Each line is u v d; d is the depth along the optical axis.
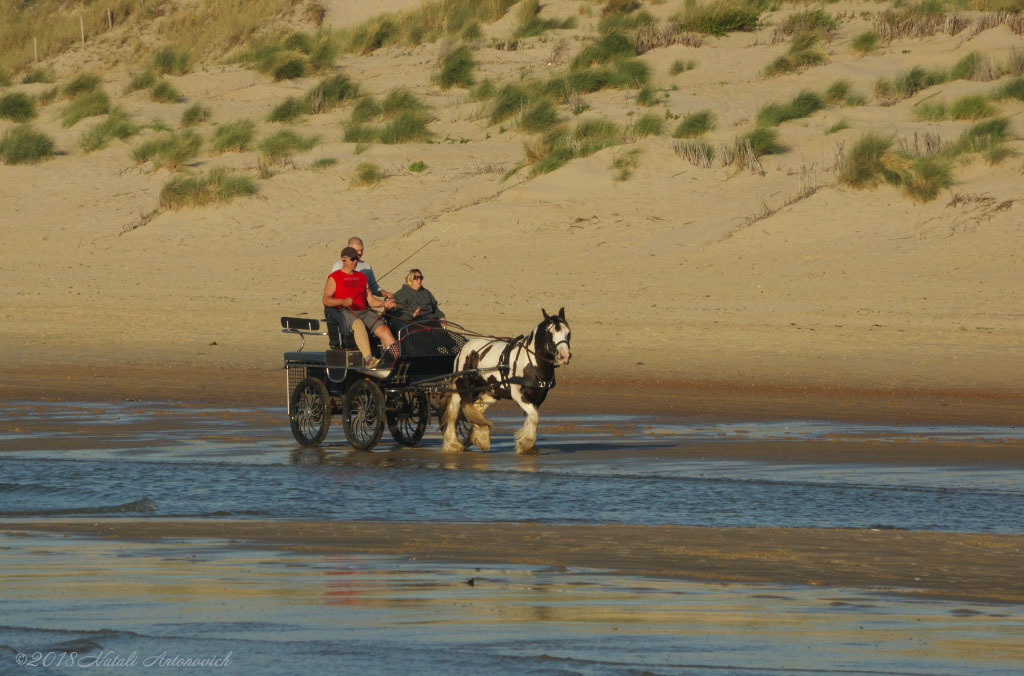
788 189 33.28
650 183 34.66
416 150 39.00
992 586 7.42
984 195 31.38
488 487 11.51
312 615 6.55
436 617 6.52
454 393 14.44
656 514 10.13
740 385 19.95
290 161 38.53
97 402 18.38
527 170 36.19
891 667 5.61
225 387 19.94
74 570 7.77
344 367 14.77
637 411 17.61
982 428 15.81
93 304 28.52
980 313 25.30
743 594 7.15
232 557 8.26
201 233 34.72
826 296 27.03
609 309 26.53
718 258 30.16
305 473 12.45
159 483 11.75
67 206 36.88
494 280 29.47
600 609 6.73
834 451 13.83
